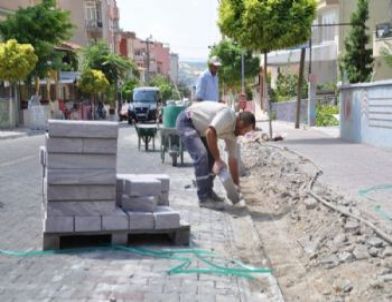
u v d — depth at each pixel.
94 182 6.62
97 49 55.28
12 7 41.97
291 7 20.02
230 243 7.23
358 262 6.28
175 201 9.83
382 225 7.47
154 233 7.02
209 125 9.06
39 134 31.28
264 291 5.67
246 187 11.75
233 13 20.19
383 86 17.02
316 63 41.50
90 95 52.94
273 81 48.84
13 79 31.72
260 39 20.31
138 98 45.97
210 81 11.62
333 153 16.00
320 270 6.32
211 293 5.41
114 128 6.60
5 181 12.27
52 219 6.59
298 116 27.50
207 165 9.34
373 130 17.95
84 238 7.09
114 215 6.70
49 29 35.38
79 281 5.66
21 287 5.48
